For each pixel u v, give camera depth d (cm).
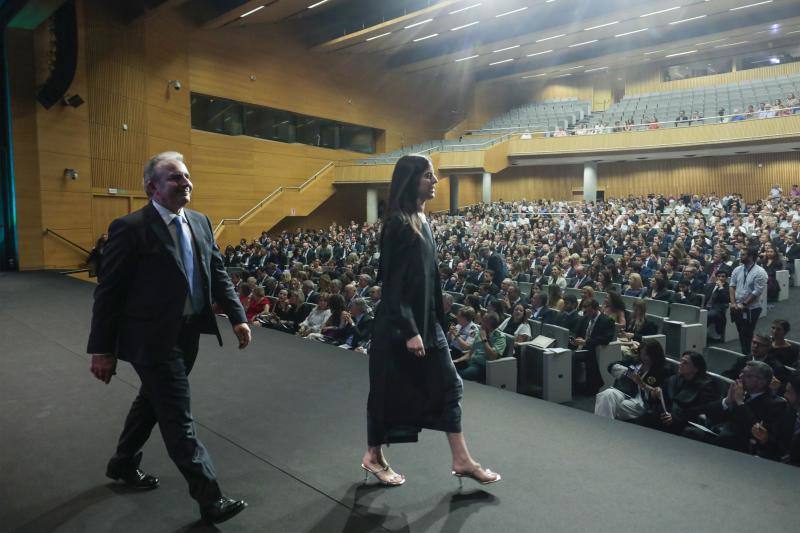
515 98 3369
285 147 2317
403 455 284
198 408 359
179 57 1848
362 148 2738
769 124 1988
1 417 345
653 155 2333
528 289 1020
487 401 368
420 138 3008
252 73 2153
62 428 326
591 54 2805
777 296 1049
